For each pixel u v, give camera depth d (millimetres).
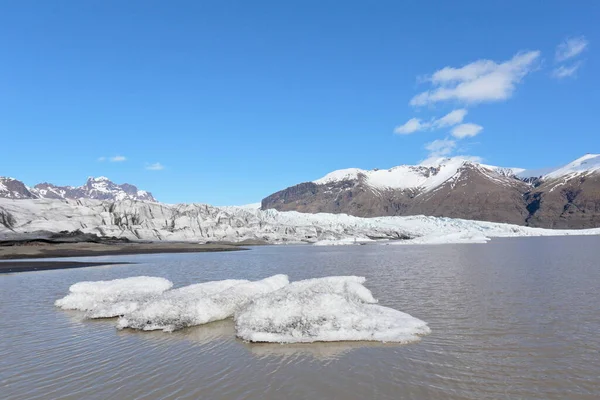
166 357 7609
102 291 13492
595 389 5812
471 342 8164
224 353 7777
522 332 8867
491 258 30391
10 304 13344
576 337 8438
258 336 8523
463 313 10766
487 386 5941
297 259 33031
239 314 10102
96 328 10039
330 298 9711
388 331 8672
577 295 13391
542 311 10945
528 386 5926
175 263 29953
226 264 28609
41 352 8070
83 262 31312
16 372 6922
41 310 12352
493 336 8578
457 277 18734
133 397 5754
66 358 7660
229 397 5668
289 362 7141
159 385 6191
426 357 7277
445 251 41344
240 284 12617
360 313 9352
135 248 48969
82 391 6027
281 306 9461
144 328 9695
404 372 6535
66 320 10969
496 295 13531
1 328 10094
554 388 5855
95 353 7938
